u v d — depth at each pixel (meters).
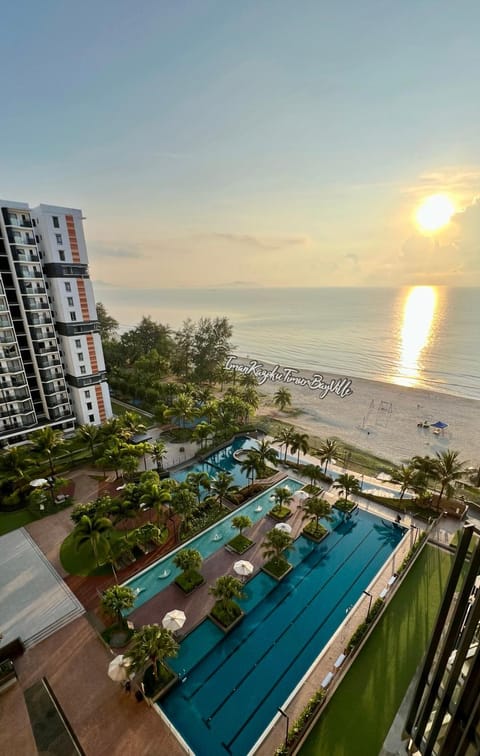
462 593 12.92
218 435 60.38
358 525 39.97
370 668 24.36
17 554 35.16
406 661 24.91
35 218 52.16
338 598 30.59
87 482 47.59
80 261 55.41
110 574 32.69
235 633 27.31
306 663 25.30
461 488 46.66
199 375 93.94
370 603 29.50
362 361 132.25
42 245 53.19
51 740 20.45
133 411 74.50
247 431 65.62
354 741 20.31
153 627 23.50
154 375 87.94
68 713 21.75
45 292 54.00
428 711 14.99
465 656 12.77
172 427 66.31
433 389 99.19
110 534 36.62
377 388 99.12
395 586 30.92
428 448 62.88
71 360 57.25
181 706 22.50
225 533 38.34
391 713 21.72
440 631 14.64
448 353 139.38
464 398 90.81
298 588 31.53
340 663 24.20
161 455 49.66
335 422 74.25
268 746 20.31
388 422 74.81
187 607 29.36
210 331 100.88
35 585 31.56
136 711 21.86
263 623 28.20
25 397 53.97
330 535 38.25
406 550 35.88
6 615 28.64
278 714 22.03
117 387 84.81
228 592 27.38
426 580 32.00
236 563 31.06
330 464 54.22
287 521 40.50
